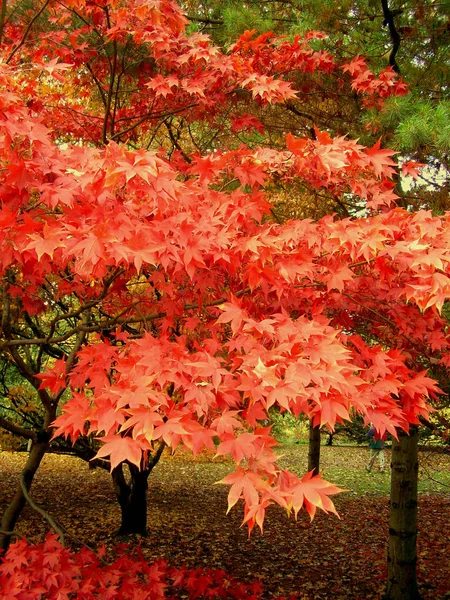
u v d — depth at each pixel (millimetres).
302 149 2646
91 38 4258
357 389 2072
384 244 2381
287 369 1882
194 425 1738
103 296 2908
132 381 1854
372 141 4449
